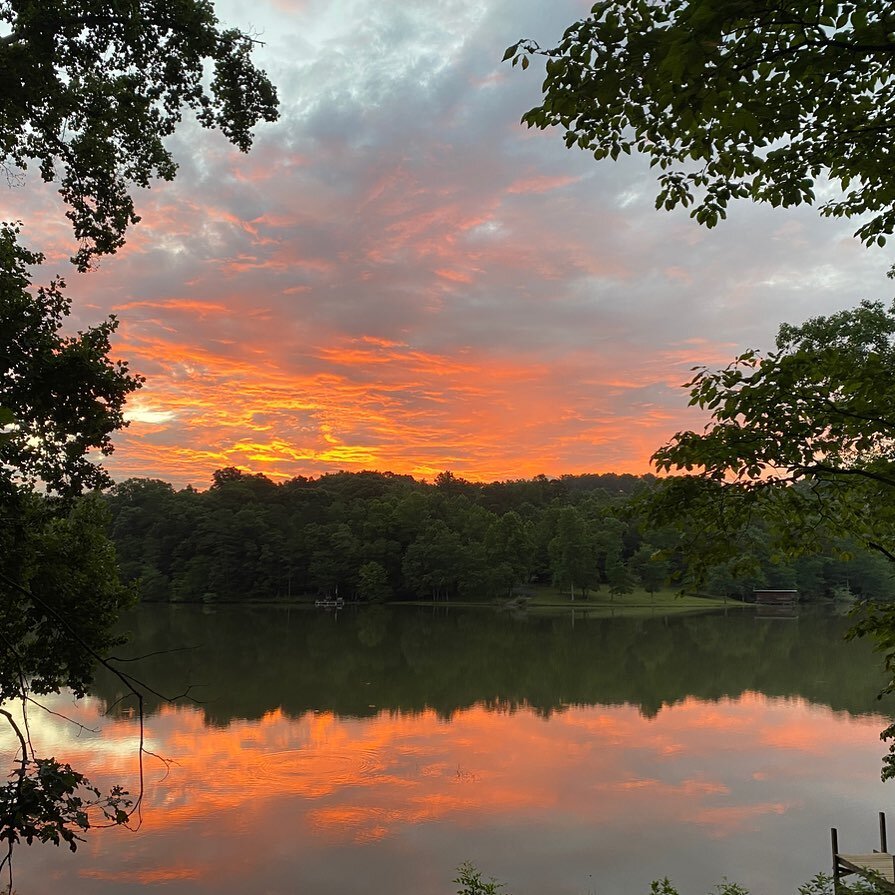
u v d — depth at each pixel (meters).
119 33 9.70
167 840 13.78
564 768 18.64
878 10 3.64
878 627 5.82
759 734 22.38
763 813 15.41
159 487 109.19
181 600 96.00
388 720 24.36
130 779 17.36
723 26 3.60
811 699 28.41
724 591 93.50
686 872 12.62
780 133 4.70
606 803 16.00
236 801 15.93
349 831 14.32
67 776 4.69
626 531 99.81
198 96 10.91
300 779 17.55
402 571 95.12
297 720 24.19
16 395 9.25
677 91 3.93
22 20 8.90
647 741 21.47
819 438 5.25
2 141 9.79
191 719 24.06
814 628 59.62
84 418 10.28
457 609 83.81
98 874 12.37
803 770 18.45
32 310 9.72
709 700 28.23
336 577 94.06
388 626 61.47
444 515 104.44
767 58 3.90
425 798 16.23
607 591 98.69
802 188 5.32
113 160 10.56
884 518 5.67
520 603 86.06
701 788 17.00
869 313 11.83
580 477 177.75
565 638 51.59
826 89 4.41
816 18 3.73
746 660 39.88
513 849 13.53
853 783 17.41
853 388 5.00
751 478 5.34
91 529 11.09
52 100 9.63
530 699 28.42
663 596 95.88
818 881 10.88
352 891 11.85
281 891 11.80
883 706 26.92
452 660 39.78
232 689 30.06
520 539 90.00
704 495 5.38
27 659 9.74
